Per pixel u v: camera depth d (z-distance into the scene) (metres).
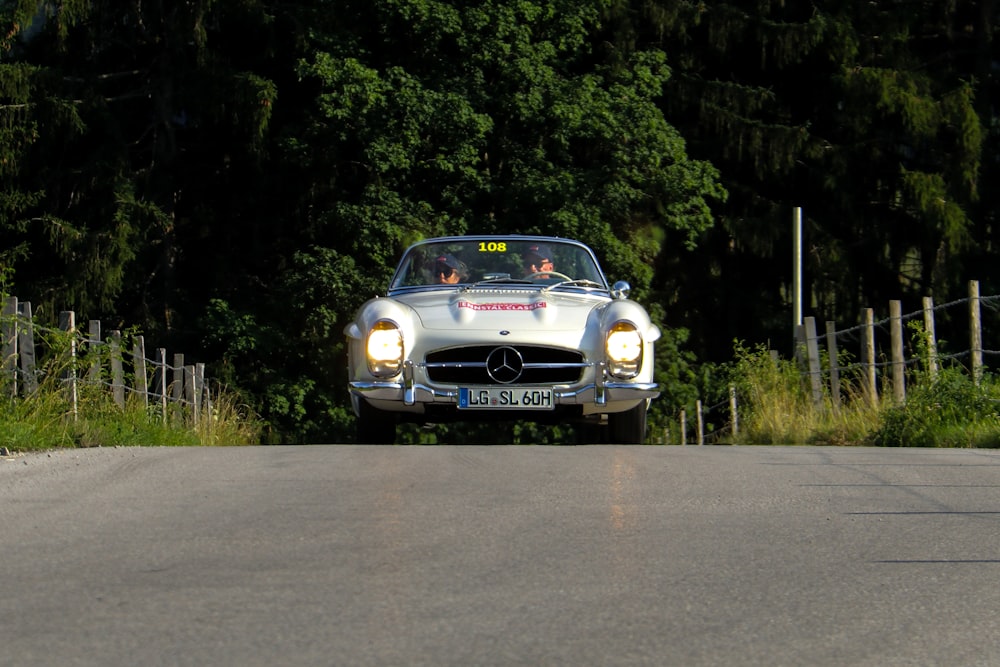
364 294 59.12
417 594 9.40
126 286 60.97
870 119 68.94
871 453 19.03
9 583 9.69
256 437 40.72
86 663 7.66
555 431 61.78
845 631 8.57
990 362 70.31
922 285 72.19
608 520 12.52
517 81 62.75
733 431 35.38
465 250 25.05
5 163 59.00
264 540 11.39
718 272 72.25
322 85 62.19
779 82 73.19
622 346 21.89
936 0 72.50
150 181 63.38
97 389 28.03
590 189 62.16
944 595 9.60
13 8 58.03
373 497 13.89
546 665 7.69
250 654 7.86
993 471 16.38
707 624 8.69
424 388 21.83
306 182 65.31
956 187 68.31
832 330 33.19
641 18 69.56
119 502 13.51
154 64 64.94
